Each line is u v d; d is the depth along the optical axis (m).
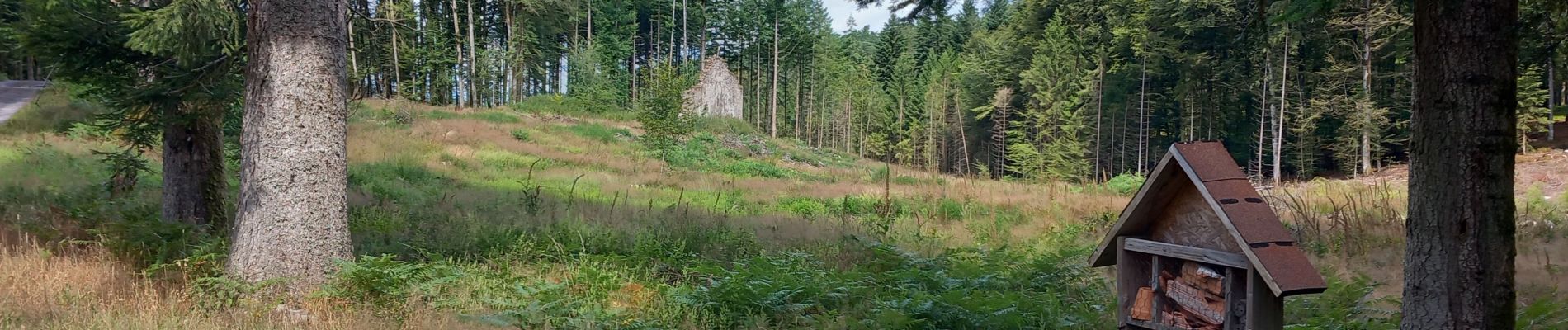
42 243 8.12
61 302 6.07
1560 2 5.29
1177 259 3.99
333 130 7.39
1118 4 47.38
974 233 14.18
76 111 24.09
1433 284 4.17
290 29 7.14
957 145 70.50
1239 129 50.38
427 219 11.91
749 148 45.78
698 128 48.84
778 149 48.88
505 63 55.41
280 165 7.10
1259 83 42.72
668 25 78.19
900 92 78.00
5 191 12.63
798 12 76.94
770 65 84.38
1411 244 4.34
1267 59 38.34
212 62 9.62
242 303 6.54
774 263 8.05
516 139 35.59
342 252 7.41
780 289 6.84
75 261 7.11
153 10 9.02
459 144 31.48
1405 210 15.46
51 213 9.45
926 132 71.06
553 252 9.61
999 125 63.31
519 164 28.66
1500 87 3.99
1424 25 4.19
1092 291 7.84
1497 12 3.99
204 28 9.08
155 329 5.46
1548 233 11.41
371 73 12.61
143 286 6.68
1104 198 19.67
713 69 58.22
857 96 76.25
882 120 77.19
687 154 37.56
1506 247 4.03
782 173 35.97
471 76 50.84
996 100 60.88
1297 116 41.03
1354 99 37.12
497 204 14.75
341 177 7.45
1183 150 3.70
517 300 6.91
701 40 84.62
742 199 21.64
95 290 6.42
